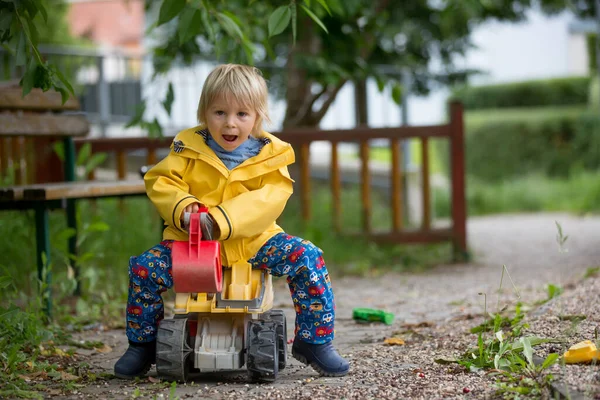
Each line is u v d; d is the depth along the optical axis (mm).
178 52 7180
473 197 14531
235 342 3037
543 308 4117
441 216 13000
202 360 2988
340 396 2887
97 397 2959
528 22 11555
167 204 3070
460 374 3096
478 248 8688
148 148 7246
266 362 3020
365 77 7680
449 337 3859
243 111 3156
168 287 3164
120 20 22766
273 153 3240
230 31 4430
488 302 5066
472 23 11070
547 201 14383
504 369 3092
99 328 4520
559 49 21766
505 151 16734
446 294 5672
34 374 3275
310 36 8297
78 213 5375
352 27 7855
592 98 17891
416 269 7133
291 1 3816
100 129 9586
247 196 3105
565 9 11766
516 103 19016
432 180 15148
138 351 3229
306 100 8469
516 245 8844
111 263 5957
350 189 10742
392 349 3750
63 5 14680
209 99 3156
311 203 8211
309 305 3184
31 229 5137
